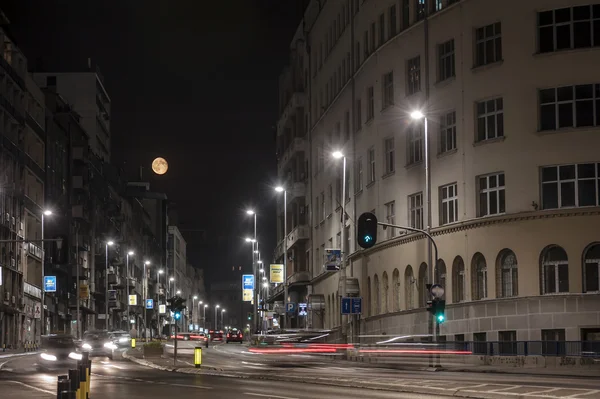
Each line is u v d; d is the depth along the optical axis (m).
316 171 85.62
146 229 172.38
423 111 53.69
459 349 45.47
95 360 52.66
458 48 50.69
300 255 92.50
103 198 122.94
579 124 45.44
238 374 33.75
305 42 91.75
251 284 111.81
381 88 60.66
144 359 51.44
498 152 47.56
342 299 52.47
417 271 54.31
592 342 40.88
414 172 55.31
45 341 39.84
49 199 94.19
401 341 48.28
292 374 33.47
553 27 46.44
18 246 80.94
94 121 124.12
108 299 122.56
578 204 44.91
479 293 48.38
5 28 81.06
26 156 84.69
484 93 48.69
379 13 61.75
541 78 46.28
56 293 96.06
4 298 75.38
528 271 45.34
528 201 46.00
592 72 45.22
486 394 21.72
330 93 78.88
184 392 23.97
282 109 111.31
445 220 51.81
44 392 25.39
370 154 64.00
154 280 180.50
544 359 41.78
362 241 39.28
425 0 54.00
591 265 44.06
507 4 47.72
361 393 23.55
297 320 96.81
